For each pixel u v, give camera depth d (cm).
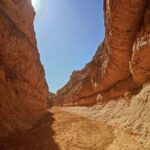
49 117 2039
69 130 1561
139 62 1418
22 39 1658
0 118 1171
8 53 1438
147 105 1363
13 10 1622
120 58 1794
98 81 2517
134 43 1461
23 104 1591
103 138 1398
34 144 1165
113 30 1645
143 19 1462
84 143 1286
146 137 1188
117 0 1471
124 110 1691
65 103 4478
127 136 1355
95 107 2538
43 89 2469
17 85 1529
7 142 1077
